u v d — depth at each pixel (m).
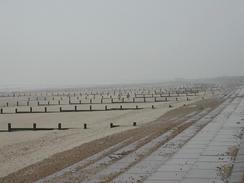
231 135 27.09
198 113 47.69
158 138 27.91
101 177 16.48
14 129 40.31
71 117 54.03
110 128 38.59
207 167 17.11
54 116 56.09
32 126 44.31
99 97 116.44
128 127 38.16
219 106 57.22
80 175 17.23
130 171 17.28
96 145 27.02
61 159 22.44
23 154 26.09
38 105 84.06
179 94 109.44
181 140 26.17
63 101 98.81
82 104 82.56
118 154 22.38
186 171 16.58
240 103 61.50
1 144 31.06
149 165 18.42
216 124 34.47
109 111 61.50
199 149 22.08
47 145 29.66
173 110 55.78
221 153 20.34
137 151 22.88
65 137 33.78
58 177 17.19
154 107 65.06
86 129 39.12
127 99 94.88
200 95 101.06
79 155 23.30
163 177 15.72
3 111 67.44
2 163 22.98
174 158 19.81
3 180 18.03
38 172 19.05
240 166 16.73
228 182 14.20
